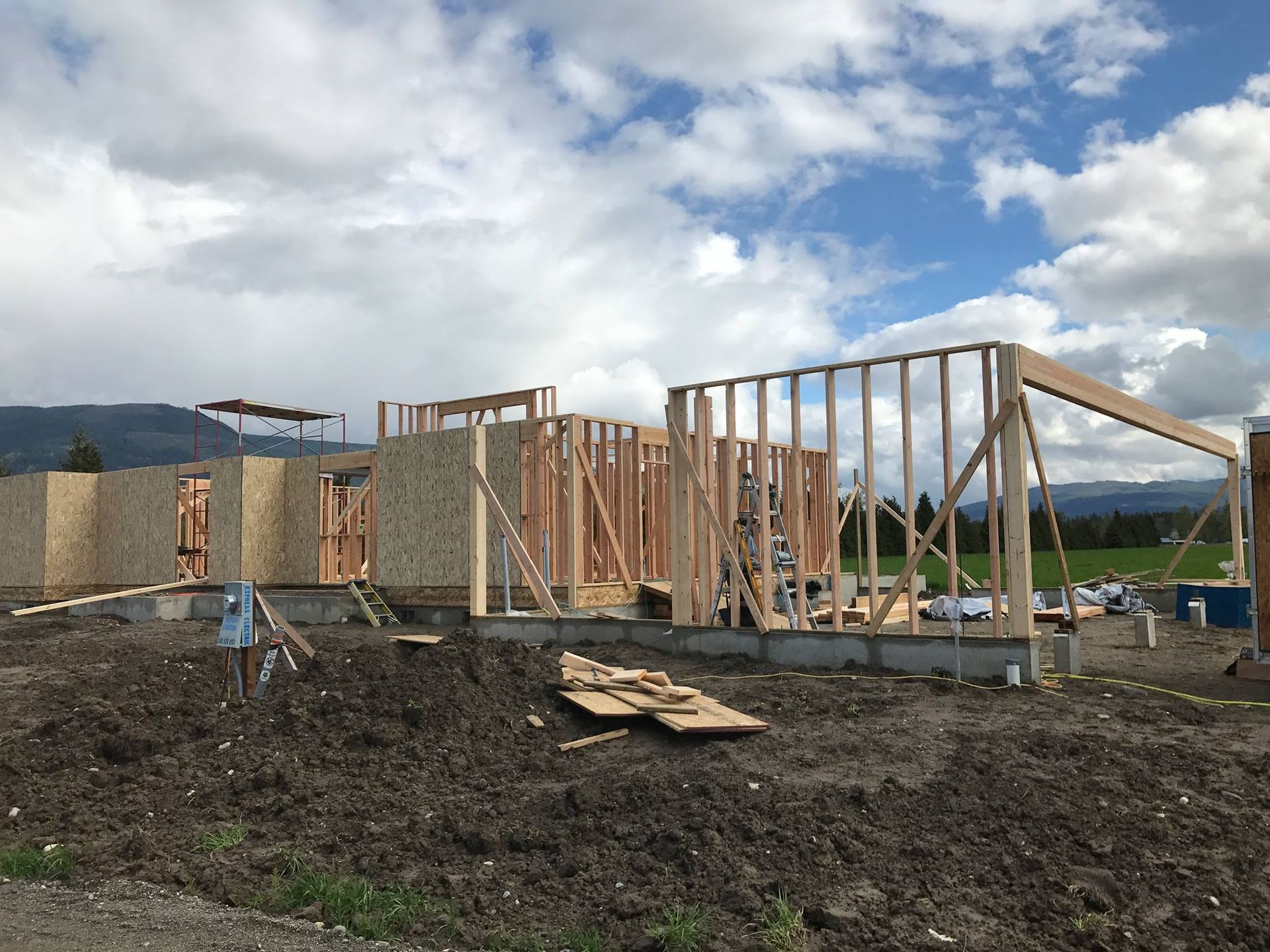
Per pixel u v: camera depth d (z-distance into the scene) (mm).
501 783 5633
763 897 3914
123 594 13750
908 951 3490
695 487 9602
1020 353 7547
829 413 8609
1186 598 13984
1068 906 3773
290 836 5004
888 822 4527
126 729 6516
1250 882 3945
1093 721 6160
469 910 4000
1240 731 5996
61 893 4379
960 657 7555
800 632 8461
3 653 11352
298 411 20156
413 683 6789
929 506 33375
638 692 6949
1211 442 14289
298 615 14922
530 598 13602
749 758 5484
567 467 13891
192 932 3865
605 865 4352
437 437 14594
